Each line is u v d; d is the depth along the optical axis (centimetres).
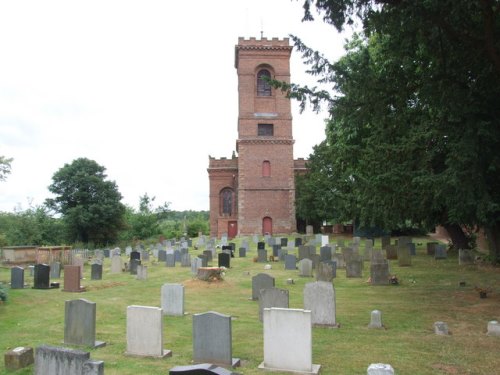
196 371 601
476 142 1139
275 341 850
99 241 5791
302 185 5462
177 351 967
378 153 2053
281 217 5394
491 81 1183
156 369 845
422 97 1212
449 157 1285
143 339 930
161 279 2191
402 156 1984
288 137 5475
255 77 5516
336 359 884
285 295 1184
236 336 1070
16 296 1689
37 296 1703
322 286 1146
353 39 2986
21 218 4922
